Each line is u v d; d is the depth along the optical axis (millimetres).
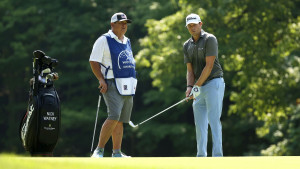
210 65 21203
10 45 96500
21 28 101812
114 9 91125
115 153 21625
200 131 22078
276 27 59406
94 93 96562
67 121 91625
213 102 21547
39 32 96875
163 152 94438
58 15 96125
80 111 95000
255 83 60625
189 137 88938
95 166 8352
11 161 8305
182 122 93312
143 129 89875
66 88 101250
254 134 84625
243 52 58219
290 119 65562
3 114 103438
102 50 20719
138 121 92125
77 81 96875
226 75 72938
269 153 64375
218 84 21594
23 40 100375
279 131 67188
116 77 20766
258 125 81000
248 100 61125
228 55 57156
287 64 64438
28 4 98375
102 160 10562
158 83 60875
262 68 59125
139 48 80188
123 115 21531
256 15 59188
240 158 12211
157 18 78812
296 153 62594
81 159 10719
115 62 20781
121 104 20891
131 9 90938
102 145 20812
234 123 85125
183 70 59219
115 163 9500
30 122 18891
